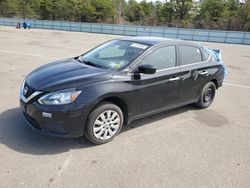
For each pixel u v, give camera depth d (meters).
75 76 3.96
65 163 3.59
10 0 62.72
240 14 51.75
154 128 4.88
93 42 21.23
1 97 5.95
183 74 5.10
